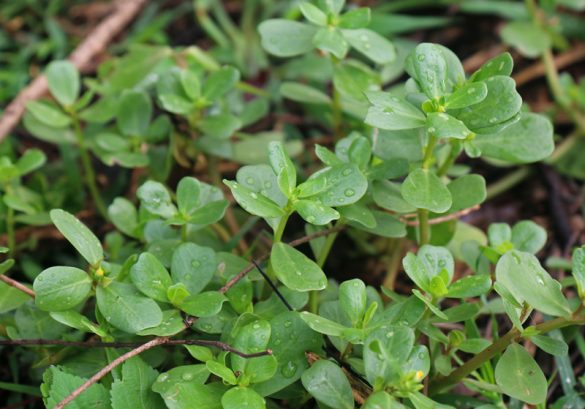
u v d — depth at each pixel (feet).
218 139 2.68
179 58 2.86
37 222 2.57
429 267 2.28
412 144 2.39
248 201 2.20
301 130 3.00
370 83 2.56
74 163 2.78
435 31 3.24
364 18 2.46
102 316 2.27
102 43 3.06
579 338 2.51
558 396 2.48
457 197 2.37
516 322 2.20
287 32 2.53
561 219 2.77
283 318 2.25
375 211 2.37
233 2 3.39
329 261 2.72
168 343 2.24
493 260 2.40
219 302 2.23
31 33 3.27
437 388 2.36
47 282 2.22
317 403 2.30
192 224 2.39
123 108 2.64
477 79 2.30
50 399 2.21
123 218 2.49
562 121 2.98
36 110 2.65
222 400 2.16
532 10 3.02
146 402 2.23
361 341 2.18
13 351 2.46
